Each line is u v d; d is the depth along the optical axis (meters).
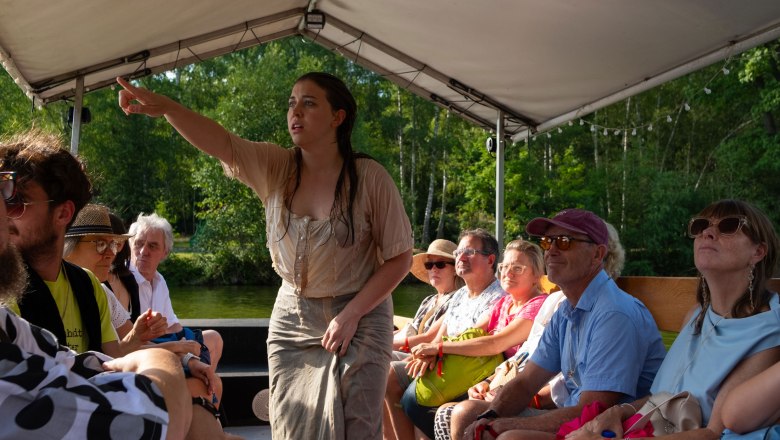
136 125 31.08
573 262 2.62
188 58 6.45
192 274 25.86
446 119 35.19
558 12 4.88
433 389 3.33
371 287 2.58
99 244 3.16
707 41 4.98
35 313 1.90
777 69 23.03
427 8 5.34
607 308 2.53
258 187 2.69
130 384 1.20
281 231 2.66
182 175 32.69
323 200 2.64
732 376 2.00
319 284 2.63
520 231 27.52
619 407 2.19
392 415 3.65
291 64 33.28
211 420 1.65
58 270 2.01
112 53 5.52
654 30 4.91
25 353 1.17
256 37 6.60
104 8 4.49
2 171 1.84
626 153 28.38
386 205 2.62
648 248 26.19
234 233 25.91
